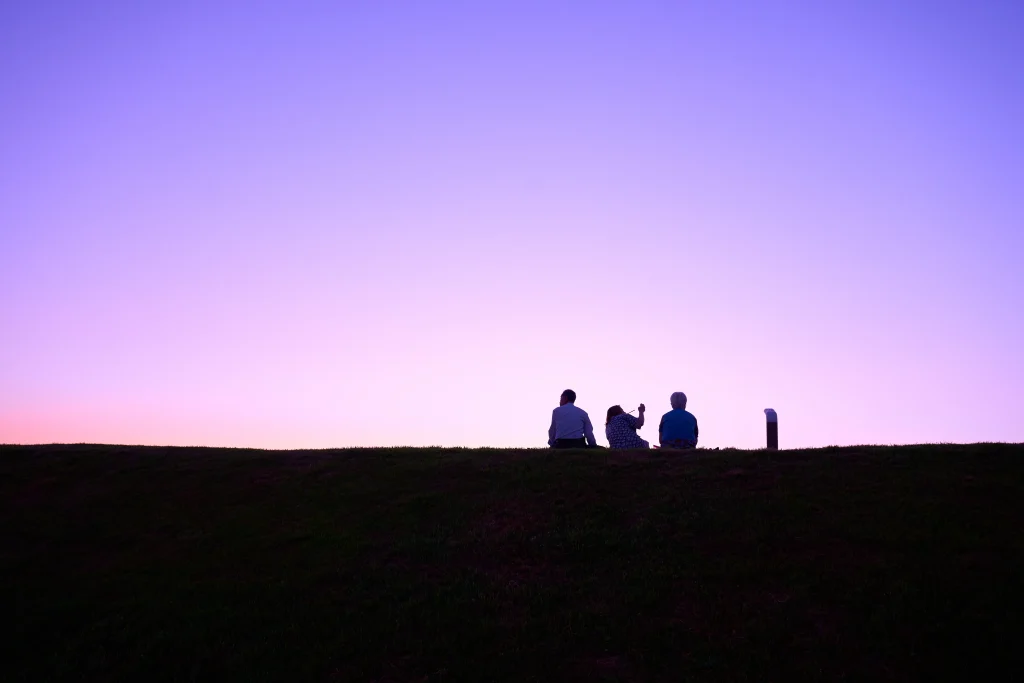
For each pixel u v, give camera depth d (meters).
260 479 15.75
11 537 13.61
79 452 17.42
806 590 10.82
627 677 9.39
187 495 15.10
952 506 12.80
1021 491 13.23
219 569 12.36
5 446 18.25
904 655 9.44
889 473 14.27
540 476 15.04
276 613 10.98
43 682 9.73
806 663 9.45
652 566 11.78
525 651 9.91
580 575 11.73
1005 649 9.34
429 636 10.31
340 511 14.14
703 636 10.07
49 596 11.73
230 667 9.88
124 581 12.09
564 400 18.02
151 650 10.27
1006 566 10.93
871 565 11.29
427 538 12.90
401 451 17.20
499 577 11.71
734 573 11.38
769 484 14.16
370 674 9.62
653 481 14.59
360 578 11.80
